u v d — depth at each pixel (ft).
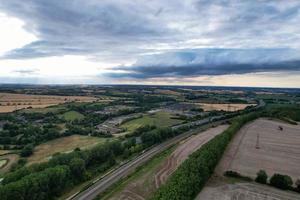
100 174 316.60
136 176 287.48
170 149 409.49
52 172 255.70
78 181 288.30
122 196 235.20
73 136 508.53
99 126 598.34
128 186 256.93
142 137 456.45
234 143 402.93
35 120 647.97
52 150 419.95
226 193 228.22
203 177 240.94
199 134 500.74
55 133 494.59
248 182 253.44
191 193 209.97
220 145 325.83
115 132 544.21
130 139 445.37
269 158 337.93
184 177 214.48
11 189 218.18
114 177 302.04
